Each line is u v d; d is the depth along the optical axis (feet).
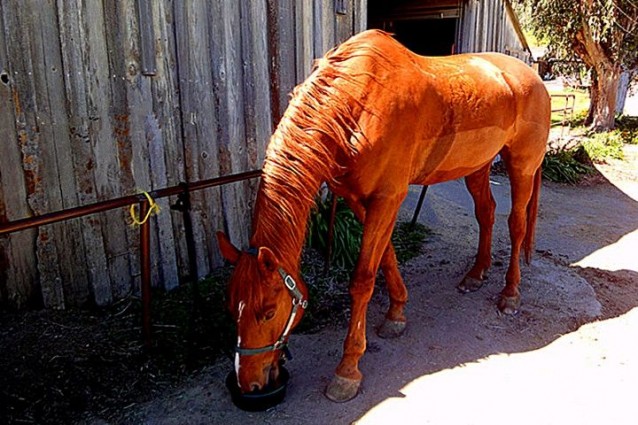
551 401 6.46
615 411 6.28
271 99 11.02
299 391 6.63
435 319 8.57
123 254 8.78
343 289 9.79
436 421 6.07
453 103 6.93
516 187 8.84
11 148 7.27
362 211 6.84
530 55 26.35
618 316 8.79
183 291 9.27
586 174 21.59
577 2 27.40
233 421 6.06
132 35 8.22
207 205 9.93
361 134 5.83
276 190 5.25
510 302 8.77
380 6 23.06
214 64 9.57
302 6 11.36
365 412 6.22
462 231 13.43
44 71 7.39
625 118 35.19
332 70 5.90
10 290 7.68
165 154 9.05
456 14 20.11
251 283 4.93
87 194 8.14
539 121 8.50
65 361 6.84
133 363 7.00
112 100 8.18
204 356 7.30
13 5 6.96
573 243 12.83
